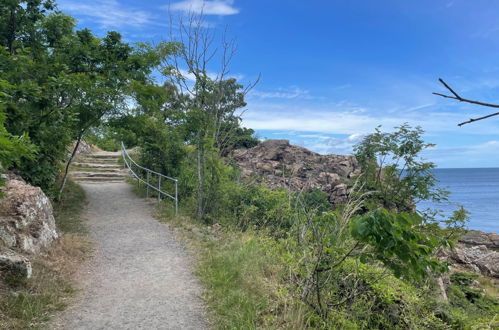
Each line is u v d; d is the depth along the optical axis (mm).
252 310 4793
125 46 11219
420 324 5559
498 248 27766
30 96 7863
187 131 11625
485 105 1181
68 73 10586
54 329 4211
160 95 11492
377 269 5688
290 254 6277
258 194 12625
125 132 12484
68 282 5609
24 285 4949
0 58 8703
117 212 10836
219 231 9609
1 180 4500
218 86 11242
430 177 13438
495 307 11812
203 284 5801
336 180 20297
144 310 4879
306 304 4977
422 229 7785
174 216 10492
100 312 4766
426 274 3867
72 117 9125
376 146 13859
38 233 6297
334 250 4699
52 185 10133
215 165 11594
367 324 5203
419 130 13531
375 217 3506
